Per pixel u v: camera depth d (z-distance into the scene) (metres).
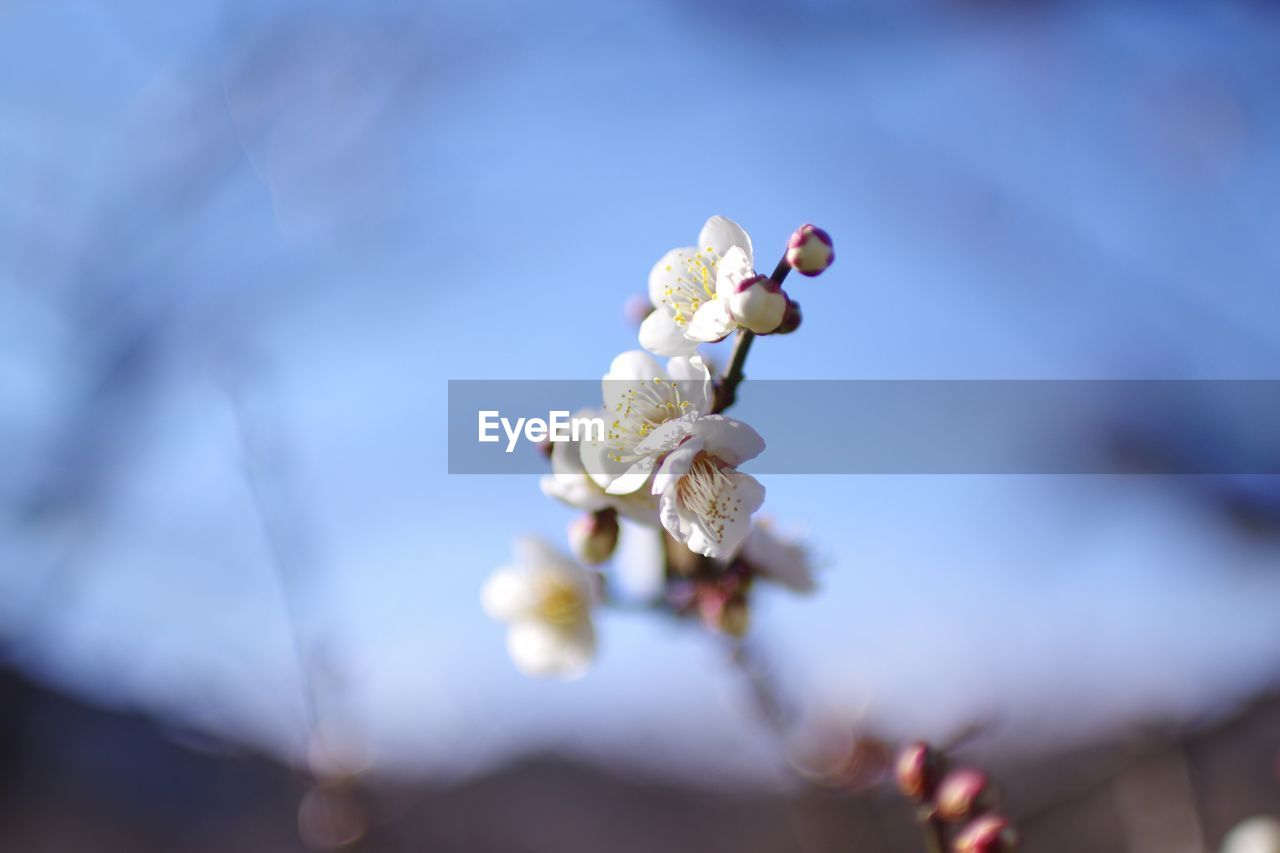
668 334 0.29
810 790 0.42
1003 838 0.29
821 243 0.28
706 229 0.29
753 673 0.40
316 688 0.42
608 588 0.36
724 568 0.33
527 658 0.36
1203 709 0.51
